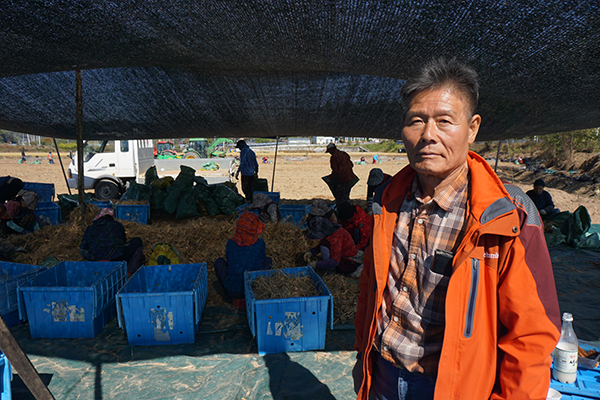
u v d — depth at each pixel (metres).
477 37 2.54
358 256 4.95
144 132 7.17
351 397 2.67
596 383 2.14
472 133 1.10
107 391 2.71
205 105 6.24
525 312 1.00
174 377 2.87
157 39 3.07
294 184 16.73
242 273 3.92
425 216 1.19
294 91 5.84
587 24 2.21
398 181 1.28
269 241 5.61
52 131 6.76
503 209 1.03
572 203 12.48
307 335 3.24
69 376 2.87
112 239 4.36
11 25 2.48
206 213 8.47
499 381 1.08
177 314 3.31
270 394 2.70
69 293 3.38
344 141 56.06
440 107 1.01
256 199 6.28
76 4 2.39
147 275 3.96
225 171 15.62
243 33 3.01
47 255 5.27
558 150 22.22
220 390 2.73
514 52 2.61
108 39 2.95
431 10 2.38
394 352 1.24
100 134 7.10
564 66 2.69
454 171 1.14
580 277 5.12
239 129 7.49
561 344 2.16
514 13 2.24
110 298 3.79
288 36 3.04
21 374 1.36
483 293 1.07
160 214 8.53
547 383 1.02
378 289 1.26
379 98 5.98
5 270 3.95
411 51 2.91
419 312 1.19
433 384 1.19
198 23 2.79
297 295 3.40
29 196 6.54
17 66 3.07
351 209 5.17
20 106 5.64
